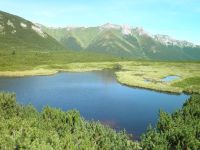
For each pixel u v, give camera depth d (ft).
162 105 186.60
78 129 79.36
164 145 64.90
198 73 388.78
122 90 245.65
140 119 148.15
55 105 178.70
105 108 172.45
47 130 75.36
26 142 57.77
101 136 77.00
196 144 66.08
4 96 105.60
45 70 386.52
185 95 226.99
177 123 79.87
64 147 61.26
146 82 282.36
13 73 343.46
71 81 298.76
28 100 192.13
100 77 343.87
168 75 366.22
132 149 73.41
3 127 69.21
